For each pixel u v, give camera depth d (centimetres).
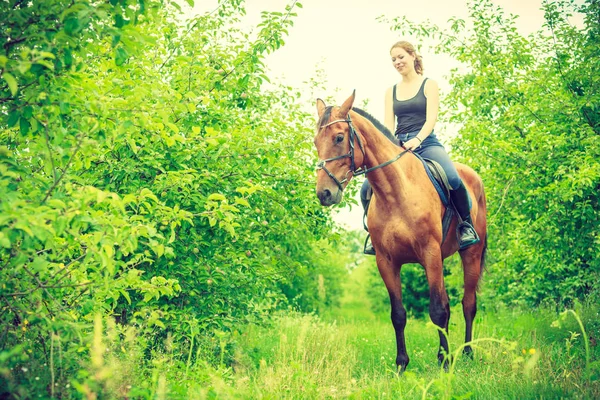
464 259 761
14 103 381
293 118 769
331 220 858
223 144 602
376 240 621
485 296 1581
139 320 569
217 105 668
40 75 363
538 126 979
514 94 1030
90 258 368
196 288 647
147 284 465
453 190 651
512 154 970
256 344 801
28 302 409
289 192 742
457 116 1141
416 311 2131
